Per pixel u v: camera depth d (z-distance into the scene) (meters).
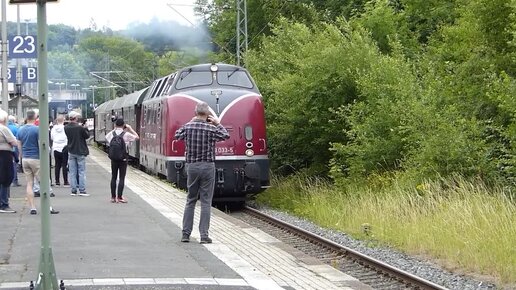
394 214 16.94
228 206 23.11
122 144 18.00
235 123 21.08
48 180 7.78
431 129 19.19
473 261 12.27
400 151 21.12
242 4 46.97
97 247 11.74
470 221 14.12
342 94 23.89
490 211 14.62
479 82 19.89
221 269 10.27
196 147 12.31
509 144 18.55
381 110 21.30
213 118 12.48
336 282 10.12
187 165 12.41
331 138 24.50
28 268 9.97
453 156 18.28
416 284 10.88
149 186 22.70
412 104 19.56
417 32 29.23
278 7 44.53
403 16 28.67
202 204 12.44
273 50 29.53
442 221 14.94
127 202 18.22
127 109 37.25
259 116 21.39
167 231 13.61
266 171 21.31
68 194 20.08
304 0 40.84
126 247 11.80
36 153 15.56
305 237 16.09
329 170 24.98
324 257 13.73
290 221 19.03
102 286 8.96
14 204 17.50
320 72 23.75
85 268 10.07
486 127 18.69
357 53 23.55
